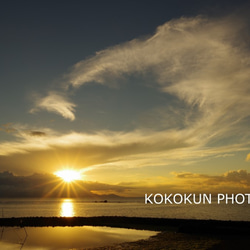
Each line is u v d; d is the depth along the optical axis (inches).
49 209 5305.1
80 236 1601.9
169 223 2094.0
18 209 5369.1
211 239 1374.3
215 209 4805.6
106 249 1191.6
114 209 5108.3
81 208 5748.0
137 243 1302.9
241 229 1545.3
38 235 1649.9
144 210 4667.8
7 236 1628.9
